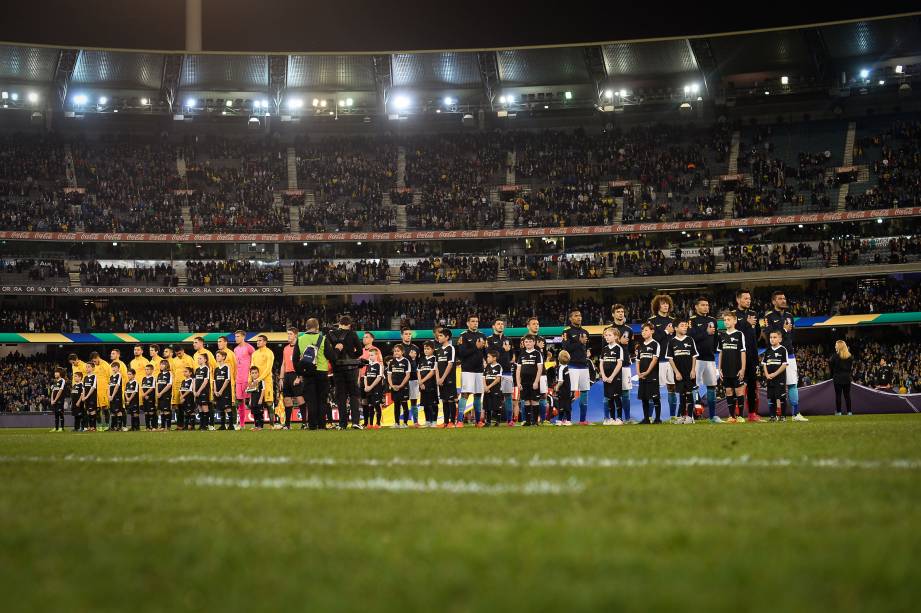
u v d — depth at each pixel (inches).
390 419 1229.7
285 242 2365.9
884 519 169.0
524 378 848.3
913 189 2206.0
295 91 2593.5
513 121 2677.2
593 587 118.7
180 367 1081.4
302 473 282.5
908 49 2358.5
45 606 115.5
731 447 357.4
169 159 2556.6
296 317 2305.6
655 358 815.1
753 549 142.4
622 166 2507.4
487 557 139.4
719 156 2479.1
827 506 186.4
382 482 247.1
